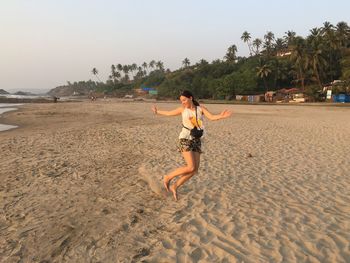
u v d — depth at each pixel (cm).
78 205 595
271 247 417
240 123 1994
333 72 7575
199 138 537
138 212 548
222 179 711
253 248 415
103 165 905
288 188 650
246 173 759
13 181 756
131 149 1127
